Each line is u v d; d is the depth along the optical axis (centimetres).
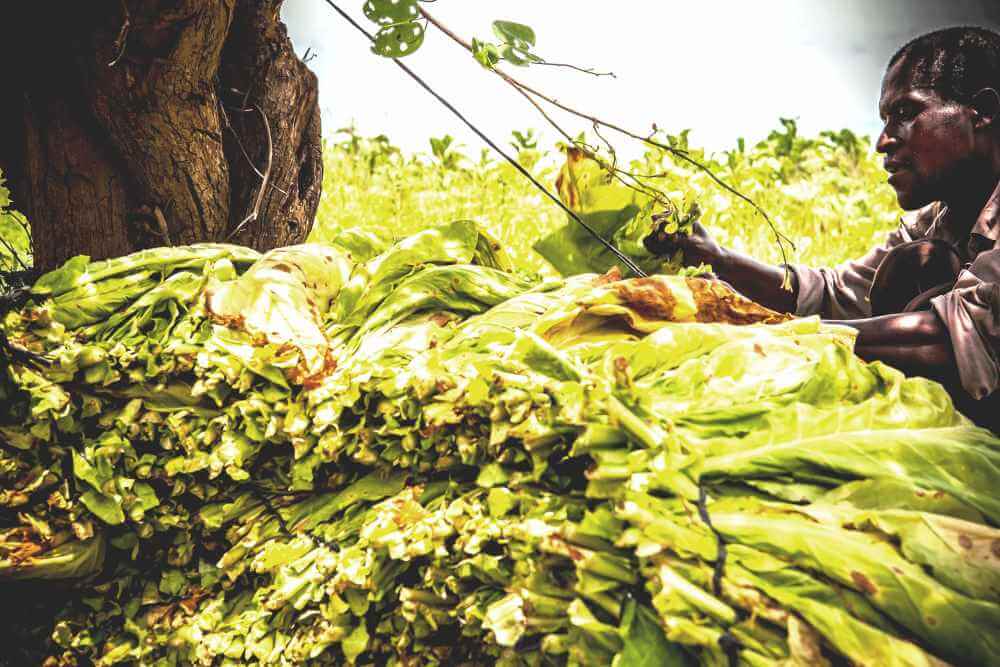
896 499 126
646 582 126
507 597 138
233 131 273
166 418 176
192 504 182
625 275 251
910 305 227
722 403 142
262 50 274
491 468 145
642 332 163
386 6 172
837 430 136
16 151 265
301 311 182
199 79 236
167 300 186
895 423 138
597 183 242
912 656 109
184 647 178
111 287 189
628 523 127
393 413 158
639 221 249
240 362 170
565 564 133
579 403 132
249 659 172
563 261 251
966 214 236
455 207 601
